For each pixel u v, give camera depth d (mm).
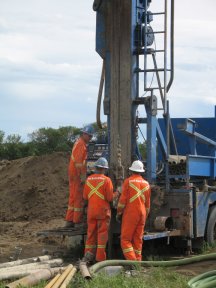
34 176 20422
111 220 11094
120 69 11383
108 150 11484
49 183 19672
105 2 11602
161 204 11297
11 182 20562
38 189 19391
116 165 11305
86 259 10312
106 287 8156
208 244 12102
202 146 13023
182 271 9750
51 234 10953
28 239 14234
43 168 20672
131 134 11289
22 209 18781
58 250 12109
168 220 11438
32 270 8984
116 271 9297
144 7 11523
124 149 11320
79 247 11852
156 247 12148
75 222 11430
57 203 18594
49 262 9953
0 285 8242
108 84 11555
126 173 11188
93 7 11641
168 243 11117
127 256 9961
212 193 12219
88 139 11500
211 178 12680
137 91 11445
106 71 11586
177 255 11766
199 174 12008
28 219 18203
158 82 11453
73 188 11500
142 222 10125
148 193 10250
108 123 11508
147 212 10297
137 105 11414
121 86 11367
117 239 11258
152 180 11375
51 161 21031
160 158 12336
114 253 11320
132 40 11312
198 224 11719
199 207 11773
